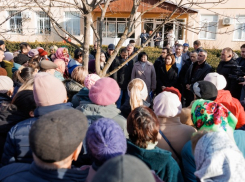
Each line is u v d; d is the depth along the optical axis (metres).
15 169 1.35
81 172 1.37
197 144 1.51
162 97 2.14
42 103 1.80
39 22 17.91
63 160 1.24
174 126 2.12
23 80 3.10
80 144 1.36
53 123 1.20
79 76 3.02
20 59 4.23
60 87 1.86
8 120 1.91
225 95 2.72
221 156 1.36
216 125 1.91
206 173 1.36
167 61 5.43
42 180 1.21
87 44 2.87
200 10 17.58
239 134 2.07
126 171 0.74
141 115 1.71
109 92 2.17
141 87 2.85
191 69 4.95
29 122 1.78
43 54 5.37
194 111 2.04
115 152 1.33
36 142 1.16
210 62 9.79
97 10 15.24
